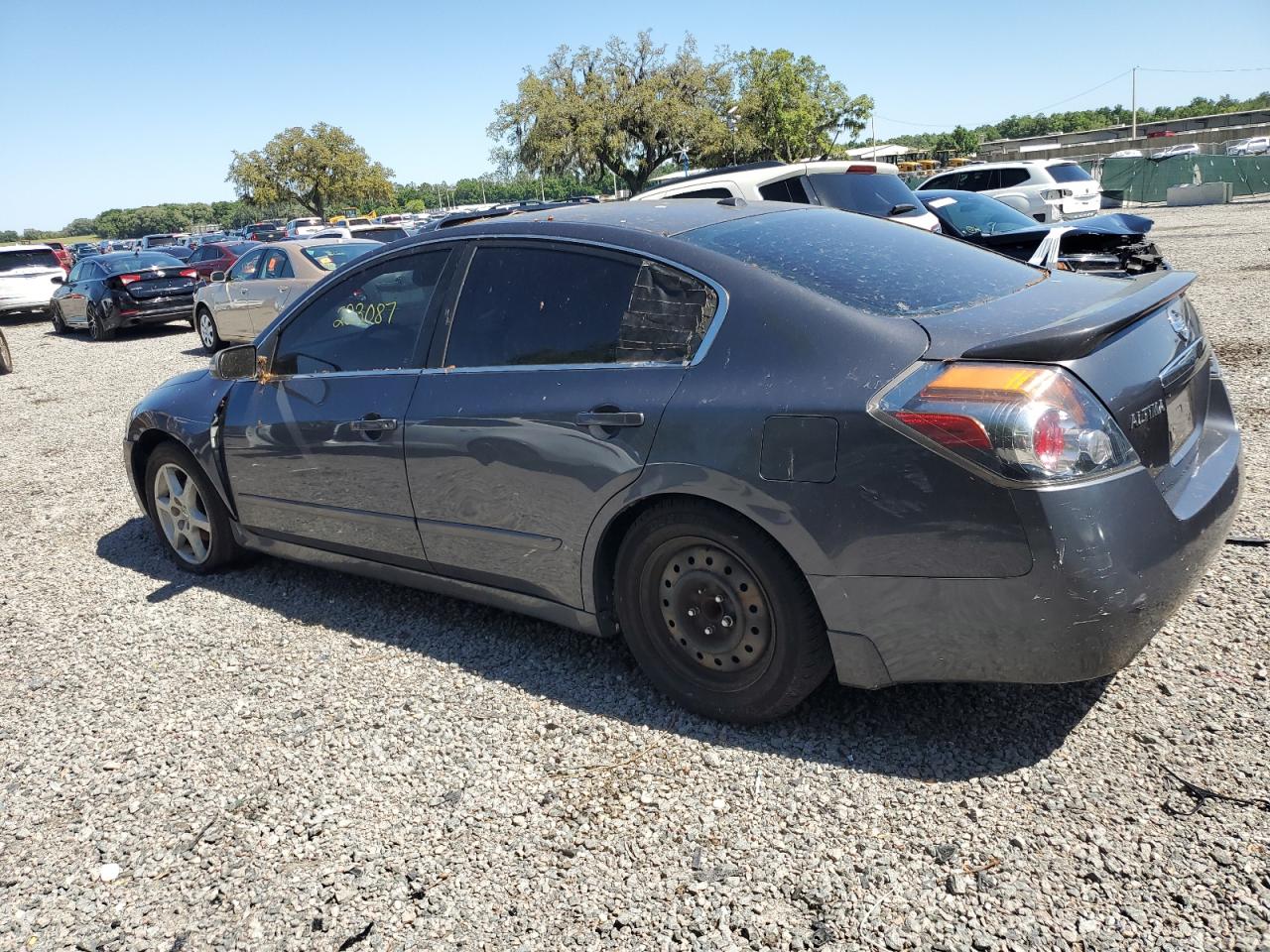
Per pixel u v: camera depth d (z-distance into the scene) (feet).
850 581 8.43
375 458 12.03
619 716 10.38
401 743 10.27
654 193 29.94
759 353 8.97
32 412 33.01
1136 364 8.43
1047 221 66.28
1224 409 10.40
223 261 76.13
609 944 7.31
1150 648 10.52
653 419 9.36
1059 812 8.15
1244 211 78.48
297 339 13.43
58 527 19.35
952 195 38.24
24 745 10.91
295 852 8.68
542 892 7.92
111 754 10.56
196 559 15.85
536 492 10.47
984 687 10.14
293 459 13.17
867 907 7.39
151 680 12.20
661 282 9.91
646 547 9.84
